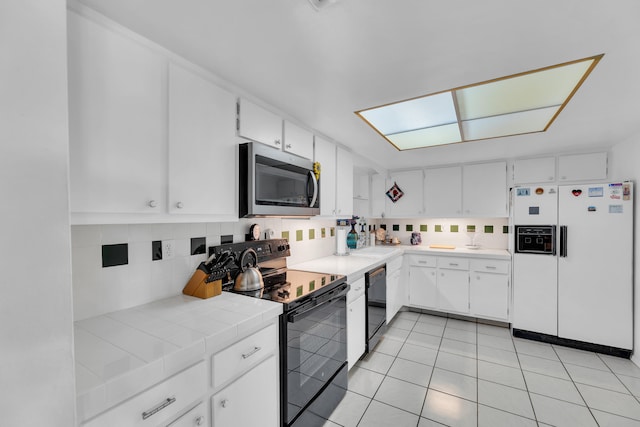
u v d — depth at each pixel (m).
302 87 1.62
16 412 0.55
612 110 1.94
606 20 1.05
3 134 0.54
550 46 1.22
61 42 0.62
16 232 0.56
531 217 3.01
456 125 2.26
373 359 2.60
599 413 1.89
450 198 3.81
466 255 3.49
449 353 2.71
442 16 1.04
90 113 0.99
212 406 1.12
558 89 1.64
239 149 1.62
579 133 2.48
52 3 0.61
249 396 1.29
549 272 2.93
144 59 1.16
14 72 0.56
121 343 1.04
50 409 0.59
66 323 0.62
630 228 2.62
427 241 4.35
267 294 1.65
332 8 1.00
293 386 1.53
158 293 1.53
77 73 0.96
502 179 3.51
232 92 1.57
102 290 1.31
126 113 1.10
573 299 2.83
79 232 1.24
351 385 2.21
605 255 2.71
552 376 2.32
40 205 0.59
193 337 1.09
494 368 2.45
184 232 1.66
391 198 4.20
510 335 3.13
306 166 2.07
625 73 1.44
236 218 1.60
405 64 1.38
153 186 1.19
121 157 1.08
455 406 1.96
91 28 0.99
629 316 2.62
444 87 1.62
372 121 2.18
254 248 2.06
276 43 1.21
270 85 1.60
